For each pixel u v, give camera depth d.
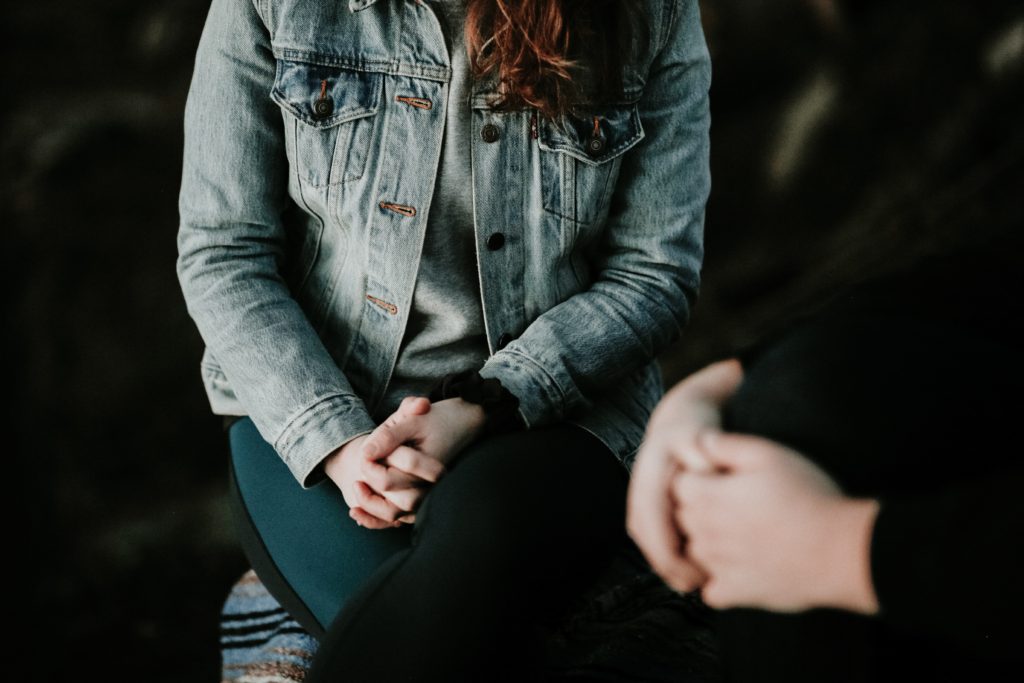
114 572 4.75
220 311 1.61
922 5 5.92
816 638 0.97
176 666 3.79
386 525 1.51
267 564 1.60
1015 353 0.98
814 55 6.04
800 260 5.77
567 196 1.63
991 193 5.01
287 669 1.65
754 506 0.91
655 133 1.69
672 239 1.71
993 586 0.82
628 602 1.74
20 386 5.06
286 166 1.68
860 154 5.86
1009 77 5.67
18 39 6.20
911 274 1.07
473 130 1.59
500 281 1.65
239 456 1.69
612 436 1.61
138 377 5.55
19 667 3.96
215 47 1.62
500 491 1.38
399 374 1.69
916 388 0.95
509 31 1.52
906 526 0.85
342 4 1.59
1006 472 0.87
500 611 1.28
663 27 1.65
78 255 5.64
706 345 5.62
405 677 1.23
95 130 5.83
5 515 4.30
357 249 1.63
